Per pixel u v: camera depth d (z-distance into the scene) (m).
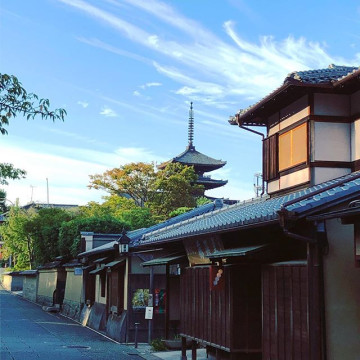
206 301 14.29
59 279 42.72
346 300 9.69
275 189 16.23
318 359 9.44
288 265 10.52
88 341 22.81
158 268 23.58
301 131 14.64
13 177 12.37
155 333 22.83
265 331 11.38
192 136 76.88
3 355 17.59
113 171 61.81
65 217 54.56
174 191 59.28
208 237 14.20
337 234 9.77
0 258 94.69
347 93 14.38
